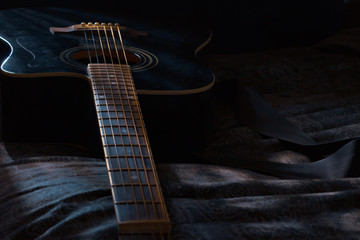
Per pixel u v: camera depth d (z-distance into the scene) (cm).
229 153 108
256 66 148
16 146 104
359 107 127
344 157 97
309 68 148
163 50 121
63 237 78
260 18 163
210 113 108
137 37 126
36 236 79
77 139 107
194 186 88
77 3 148
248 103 121
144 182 83
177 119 105
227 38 162
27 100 104
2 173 94
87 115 105
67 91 104
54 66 106
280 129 115
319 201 86
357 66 151
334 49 160
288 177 99
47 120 105
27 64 106
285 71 146
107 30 126
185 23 141
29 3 145
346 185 91
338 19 170
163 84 105
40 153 103
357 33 167
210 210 83
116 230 79
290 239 80
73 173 93
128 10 152
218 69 146
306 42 168
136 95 101
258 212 84
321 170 99
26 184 90
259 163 102
